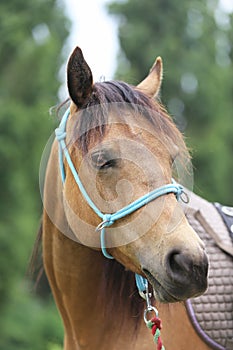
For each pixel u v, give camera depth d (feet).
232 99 95.86
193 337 14.58
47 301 57.62
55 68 61.67
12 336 53.26
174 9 97.66
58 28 70.59
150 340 14.29
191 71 93.15
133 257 12.89
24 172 55.42
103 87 13.46
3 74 59.31
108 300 14.55
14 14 61.31
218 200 84.07
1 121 54.13
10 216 54.44
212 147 84.79
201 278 11.88
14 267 53.47
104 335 14.66
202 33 97.81
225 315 14.79
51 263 15.20
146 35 94.84
